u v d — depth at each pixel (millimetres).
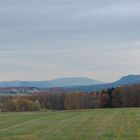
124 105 142125
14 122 57875
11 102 134250
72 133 37281
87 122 53656
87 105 146750
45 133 38250
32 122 57031
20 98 141875
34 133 38625
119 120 55500
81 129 41875
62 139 31969
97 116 68938
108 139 30719
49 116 74000
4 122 58312
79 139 31438
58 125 49531
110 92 144625
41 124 52219
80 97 147750
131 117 62031
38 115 79188
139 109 96625
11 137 34812
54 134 36875
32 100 142375
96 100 146000
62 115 77125
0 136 36094
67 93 152000
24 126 49250
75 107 147000
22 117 72062
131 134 34312
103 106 144750
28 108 134750
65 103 147000
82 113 83438
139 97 140875
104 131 38438
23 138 33688
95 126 45844
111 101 143375
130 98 141500
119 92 142625
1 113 92812
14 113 92188
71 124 50688
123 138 31172
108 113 78812
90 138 31969
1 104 134125
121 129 40125
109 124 48281
